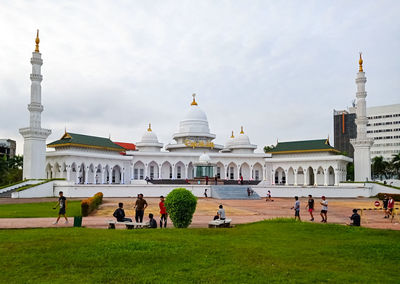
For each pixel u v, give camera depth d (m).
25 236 17.64
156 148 92.25
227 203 47.62
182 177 85.75
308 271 12.38
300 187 64.25
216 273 12.02
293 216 31.95
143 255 14.05
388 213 30.50
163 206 23.42
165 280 11.31
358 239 17.91
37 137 61.84
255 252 14.88
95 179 73.88
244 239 17.66
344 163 82.75
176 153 84.12
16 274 11.89
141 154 82.44
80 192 57.19
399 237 18.61
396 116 133.62
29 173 60.72
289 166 84.44
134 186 59.75
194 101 97.81
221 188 61.84
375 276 11.88
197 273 12.04
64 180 61.41
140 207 23.00
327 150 80.44
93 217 29.78
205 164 74.50
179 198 22.12
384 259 14.15
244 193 60.19
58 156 70.12
